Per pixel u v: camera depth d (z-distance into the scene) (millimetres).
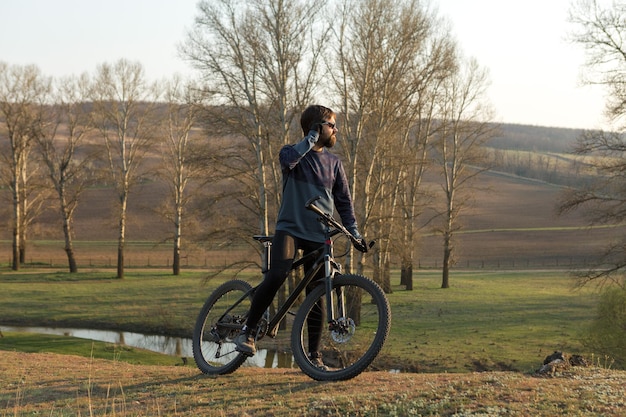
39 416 5762
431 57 32594
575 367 6664
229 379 6508
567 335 32375
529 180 150125
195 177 34750
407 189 49094
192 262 78188
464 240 99125
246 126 30828
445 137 49875
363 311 5887
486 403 5180
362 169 33000
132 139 59906
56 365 8766
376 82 31281
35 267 69875
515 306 43594
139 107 59062
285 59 30562
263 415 5227
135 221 62156
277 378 6484
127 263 76562
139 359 25875
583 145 28469
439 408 5105
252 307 5695
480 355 27422
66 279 58938
